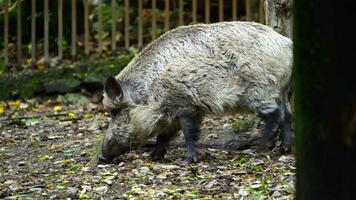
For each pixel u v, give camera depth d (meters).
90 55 20.28
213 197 8.77
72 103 18.33
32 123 15.80
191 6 21.98
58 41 20.06
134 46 20.70
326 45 3.89
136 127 11.23
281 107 11.05
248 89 10.85
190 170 10.40
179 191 9.16
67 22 20.81
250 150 11.80
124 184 9.81
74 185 9.97
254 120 12.94
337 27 3.85
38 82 18.78
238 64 10.80
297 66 4.11
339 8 3.83
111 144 11.35
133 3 22.23
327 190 3.98
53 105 18.22
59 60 19.61
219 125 14.27
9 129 15.51
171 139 11.50
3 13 20.56
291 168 10.14
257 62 10.80
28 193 9.71
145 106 11.15
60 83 18.73
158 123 11.15
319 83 3.95
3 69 19.86
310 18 3.96
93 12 22.22
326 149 3.96
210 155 11.52
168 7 19.30
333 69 3.88
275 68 10.84
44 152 12.92
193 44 11.02
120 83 11.31
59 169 11.27
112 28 19.36
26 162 12.11
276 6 12.22
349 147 3.87
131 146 11.43
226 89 10.84
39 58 20.66
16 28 20.77
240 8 21.38
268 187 9.01
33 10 19.11
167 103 11.03
